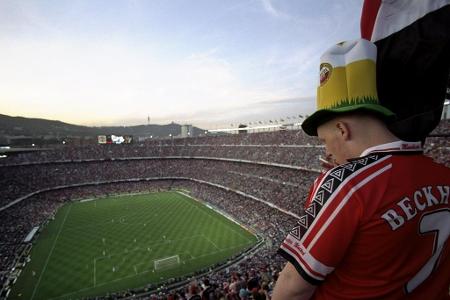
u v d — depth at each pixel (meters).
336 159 2.30
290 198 62.16
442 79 2.19
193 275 40.38
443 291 1.96
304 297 1.90
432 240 1.87
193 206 76.38
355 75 2.10
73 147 111.94
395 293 1.76
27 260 46.50
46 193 86.75
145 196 90.25
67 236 56.62
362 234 1.76
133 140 129.50
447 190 2.02
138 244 52.19
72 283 40.06
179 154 119.44
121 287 38.84
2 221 63.81
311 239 1.87
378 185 1.85
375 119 2.06
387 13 2.44
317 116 2.30
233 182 83.75
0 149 109.50
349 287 1.83
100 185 98.31
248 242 51.72
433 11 2.20
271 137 93.25
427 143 42.75
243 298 14.39
